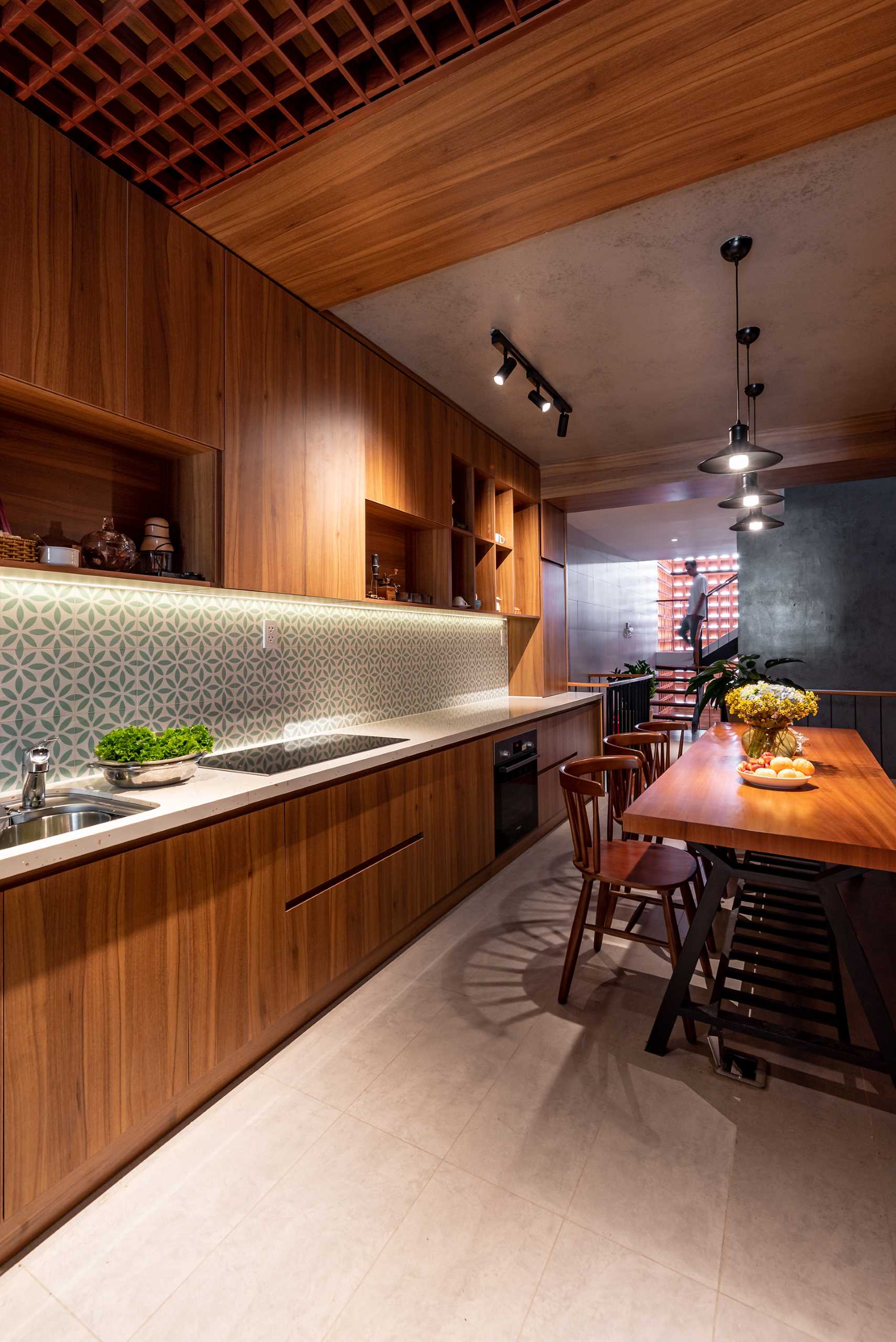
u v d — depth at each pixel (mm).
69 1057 1409
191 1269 1298
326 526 2623
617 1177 1509
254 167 1831
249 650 2639
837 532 6316
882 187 2002
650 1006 2248
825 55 1486
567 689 5762
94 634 2049
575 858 2328
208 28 1428
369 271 2336
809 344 3090
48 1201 1384
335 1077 1877
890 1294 1227
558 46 1466
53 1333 1180
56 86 1643
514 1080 1857
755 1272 1271
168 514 2246
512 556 4648
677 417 4059
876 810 2000
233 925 1838
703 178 1918
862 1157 1563
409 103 1622
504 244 2219
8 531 1674
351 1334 1172
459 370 3312
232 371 2188
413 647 3840
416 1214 1418
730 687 5695
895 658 6133
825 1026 2137
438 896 2951
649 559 10664
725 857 2035
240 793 1824
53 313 1637
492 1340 1157
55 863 1344
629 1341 1150
